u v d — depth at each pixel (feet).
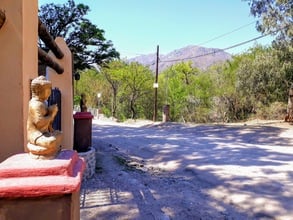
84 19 44.37
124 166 24.43
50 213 4.03
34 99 4.65
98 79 139.85
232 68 97.50
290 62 61.26
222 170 22.90
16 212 3.98
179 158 27.81
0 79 7.64
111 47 48.44
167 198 16.66
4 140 7.66
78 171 4.51
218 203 16.44
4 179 4.06
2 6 7.62
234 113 88.63
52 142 4.48
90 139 21.17
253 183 19.33
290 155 29.45
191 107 114.21
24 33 7.79
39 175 4.14
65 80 19.45
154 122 77.20
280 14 55.06
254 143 42.60
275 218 14.55
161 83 129.18
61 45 19.44
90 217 13.10
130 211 13.91
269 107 77.97
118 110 131.54
